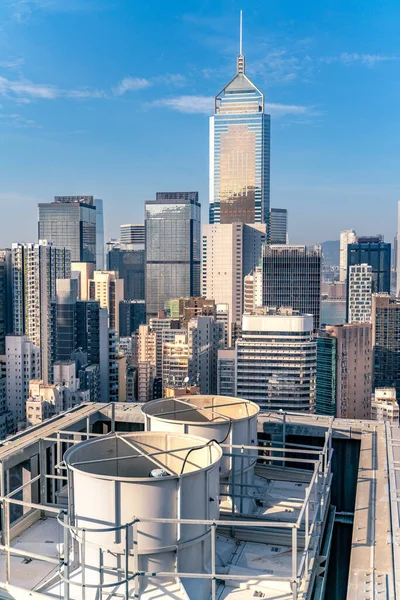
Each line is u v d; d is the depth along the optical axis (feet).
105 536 52.37
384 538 61.00
